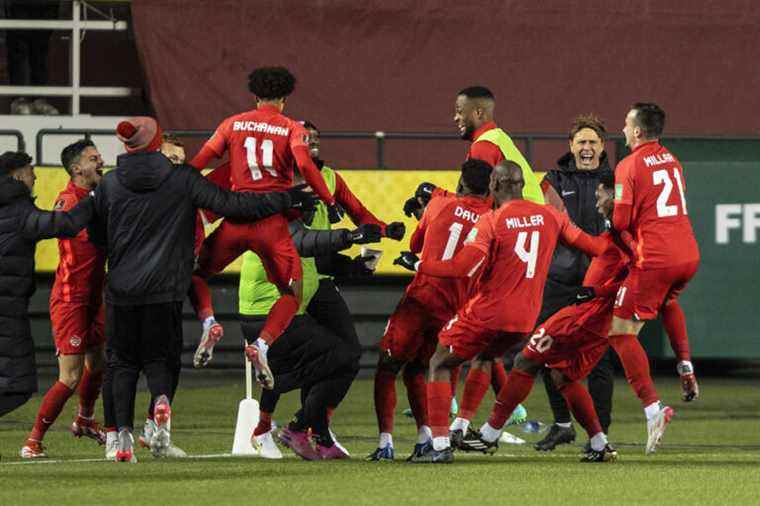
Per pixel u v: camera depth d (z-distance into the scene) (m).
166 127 62.12
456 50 63.28
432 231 34.12
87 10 65.44
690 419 48.09
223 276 58.81
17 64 66.00
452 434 34.62
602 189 36.62
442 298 34.12
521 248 32.78
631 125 36.59
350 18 62.88
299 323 34.91
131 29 64.44
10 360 32.84
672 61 63.84
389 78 63.09
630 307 35.78
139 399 53.34
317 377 35.00
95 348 37.88
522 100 63.41
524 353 34.28
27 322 33.22
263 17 62.50
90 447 39.38
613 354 39.16
